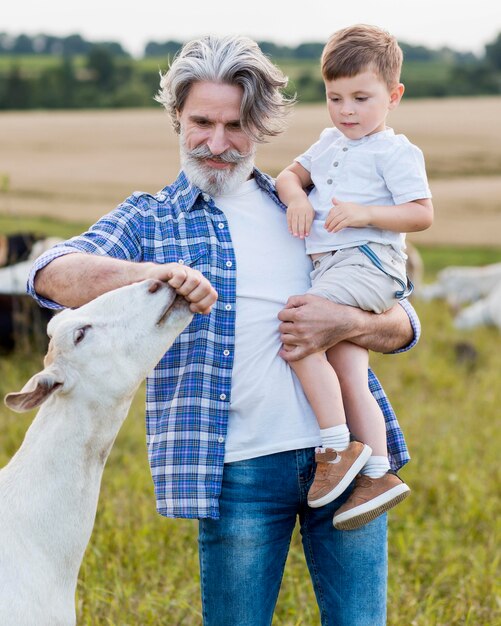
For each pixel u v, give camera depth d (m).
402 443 3.29
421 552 4.97
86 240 3.01
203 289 2.81
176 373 3.05
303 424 3.08
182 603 4.20
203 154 3.10
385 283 3.19
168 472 3.00
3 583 2.76
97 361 2.84
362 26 3.31
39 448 2.90
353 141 3.31
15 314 7.98
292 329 3.04
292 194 3.26
